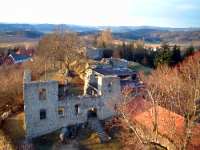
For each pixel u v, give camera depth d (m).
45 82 47.56
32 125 47.66
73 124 50.53
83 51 97.44
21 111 58.16
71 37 83.75
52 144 46.28
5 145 44.09
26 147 44.12
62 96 51.94
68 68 79.12
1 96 62.59
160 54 98.19
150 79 59.91
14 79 72.00
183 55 101.75
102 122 51.59
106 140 46.19
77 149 44.31
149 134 37.88
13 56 122.81
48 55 84.62
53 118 49.03
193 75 53.06
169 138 36.88
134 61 116.62
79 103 50.41
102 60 94.69
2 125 51.81
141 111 47.56
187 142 32.56
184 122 35.56
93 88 56.31
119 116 50.53
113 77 52.25
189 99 37.28
